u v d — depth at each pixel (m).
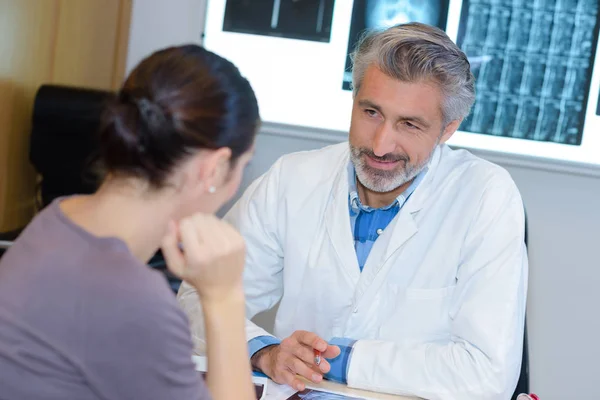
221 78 0.93
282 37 2.94
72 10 2.84
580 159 2.88
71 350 0.85
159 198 0.94
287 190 1.76
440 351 1.47
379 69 1.54
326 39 2.92
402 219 1.66
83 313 0.85
